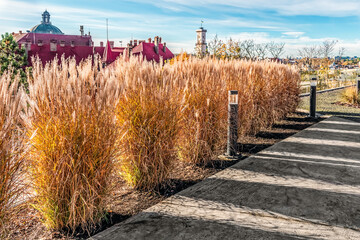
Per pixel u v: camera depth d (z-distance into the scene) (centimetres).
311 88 927
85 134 277
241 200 355
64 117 277
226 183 407
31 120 270
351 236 278
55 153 273
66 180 269
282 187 395
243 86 650
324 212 326
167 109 392
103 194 301
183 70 529
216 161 510
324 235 279
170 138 397
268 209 332
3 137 221
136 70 406
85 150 283
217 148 516
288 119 920
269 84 770
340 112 1052
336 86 2305
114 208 334
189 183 411
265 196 366
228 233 280
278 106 838
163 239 270
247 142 648
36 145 271
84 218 277
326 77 2559
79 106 278
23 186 245
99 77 313
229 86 611
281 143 632
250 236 275
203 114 481
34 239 262
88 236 273
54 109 278
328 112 1051
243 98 643
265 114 748
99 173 289
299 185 403
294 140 658
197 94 482
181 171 457
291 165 488
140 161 379
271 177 432
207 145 479
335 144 624
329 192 380
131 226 291
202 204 342
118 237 272
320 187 397
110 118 301
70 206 275
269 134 725
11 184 230
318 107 1177
